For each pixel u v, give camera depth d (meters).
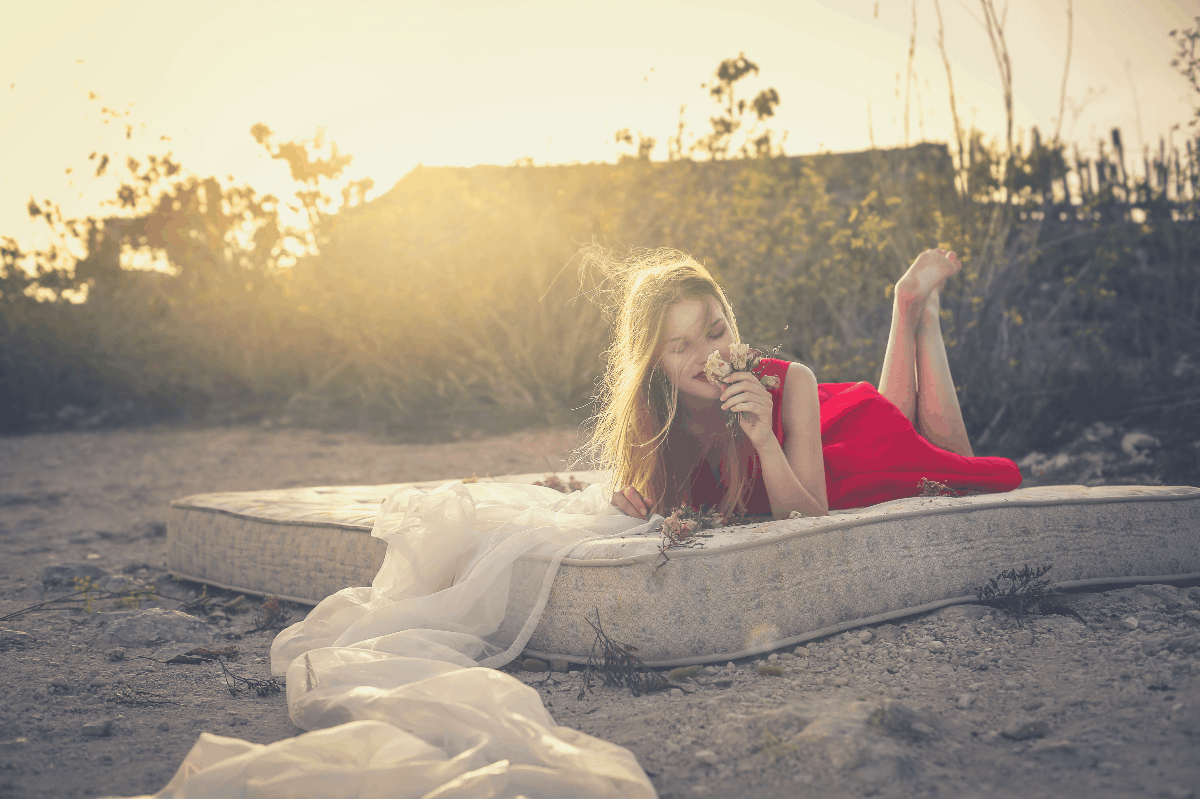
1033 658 2.15
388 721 1.84
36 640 2.89
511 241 8.47
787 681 2.09
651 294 2.60
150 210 9.45
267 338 9.86
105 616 3.17
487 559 2.40
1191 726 1.68
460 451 7.04
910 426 3.01
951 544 2.51
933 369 3.46
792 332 7.05
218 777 1.58
